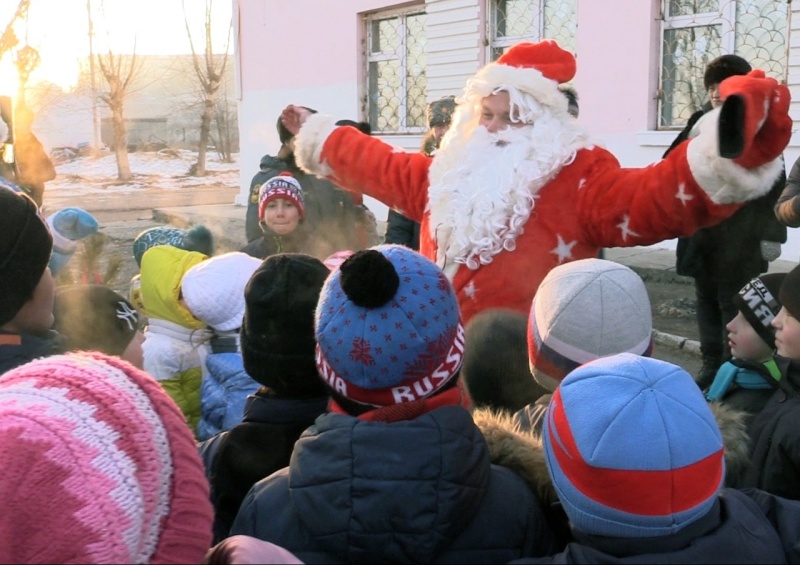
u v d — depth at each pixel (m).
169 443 0.90
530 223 2.26
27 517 0.82
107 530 0.82
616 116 7.73
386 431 1.26
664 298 6.09
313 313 1.57
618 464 1.10
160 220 13.10
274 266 1.61
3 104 6.02
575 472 1.15
